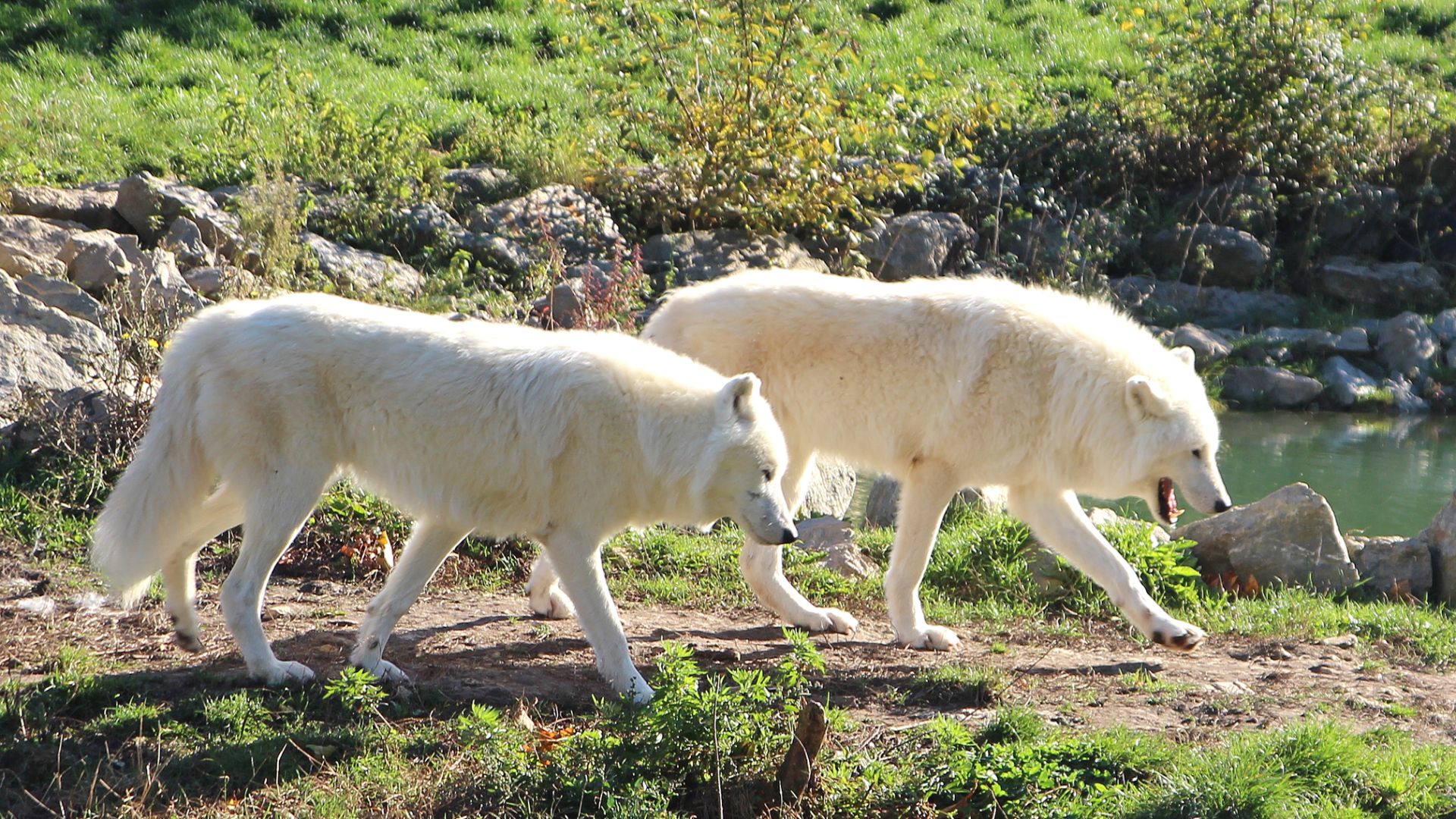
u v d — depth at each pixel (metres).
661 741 7.52
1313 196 30.50
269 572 8.63
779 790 7.29
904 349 10.73
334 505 12.75
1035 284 27.06
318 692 8.58
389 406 8.53
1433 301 29.39
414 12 37.94
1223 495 10.62
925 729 8.20
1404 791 7.67
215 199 22.56
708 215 25.05
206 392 8.40
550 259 21.75
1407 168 32.06
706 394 8.92
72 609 10.42
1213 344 26.38
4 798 6.99
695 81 26.09
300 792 7.30
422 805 7.25
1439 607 13.48
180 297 16.95
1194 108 31.50
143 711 7.99
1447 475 20.25
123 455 13.31
